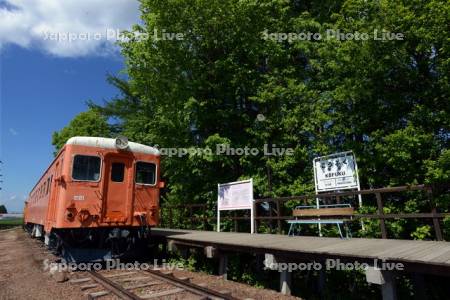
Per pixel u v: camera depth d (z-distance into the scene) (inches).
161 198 836.0
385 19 363.6
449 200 349.1
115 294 266.7
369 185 445.7
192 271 384.8
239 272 369.1
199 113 569.6
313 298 316.8
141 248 459.2
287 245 289.9
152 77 598.5
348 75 433.1
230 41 585.9
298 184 498.0
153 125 631.2
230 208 496.7
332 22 563.2
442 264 183.2
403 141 359.9
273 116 534.6
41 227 611.5
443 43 339.6
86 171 402.3
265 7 581.0
